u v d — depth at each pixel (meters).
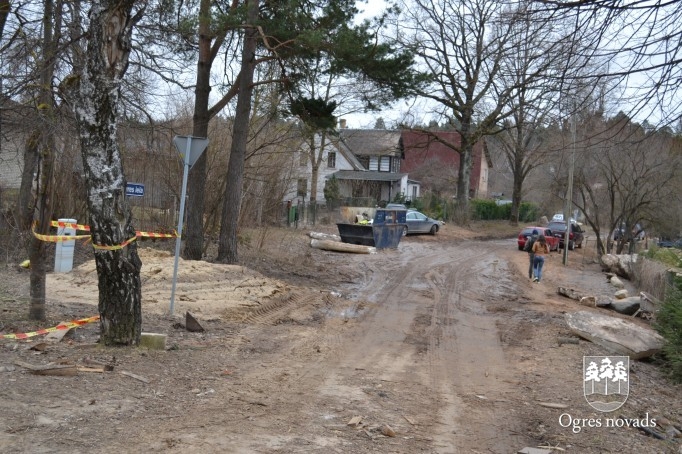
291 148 25.39
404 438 6.20
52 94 11.34
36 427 5.43
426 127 47.62
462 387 8.48
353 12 16.89
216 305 12.48
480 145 73.62
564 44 7.70
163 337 8.50
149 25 15.43
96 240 7.87
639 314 17.97
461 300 17.27
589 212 40.94
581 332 11.95
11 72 11.84
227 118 23.69
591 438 6.57
